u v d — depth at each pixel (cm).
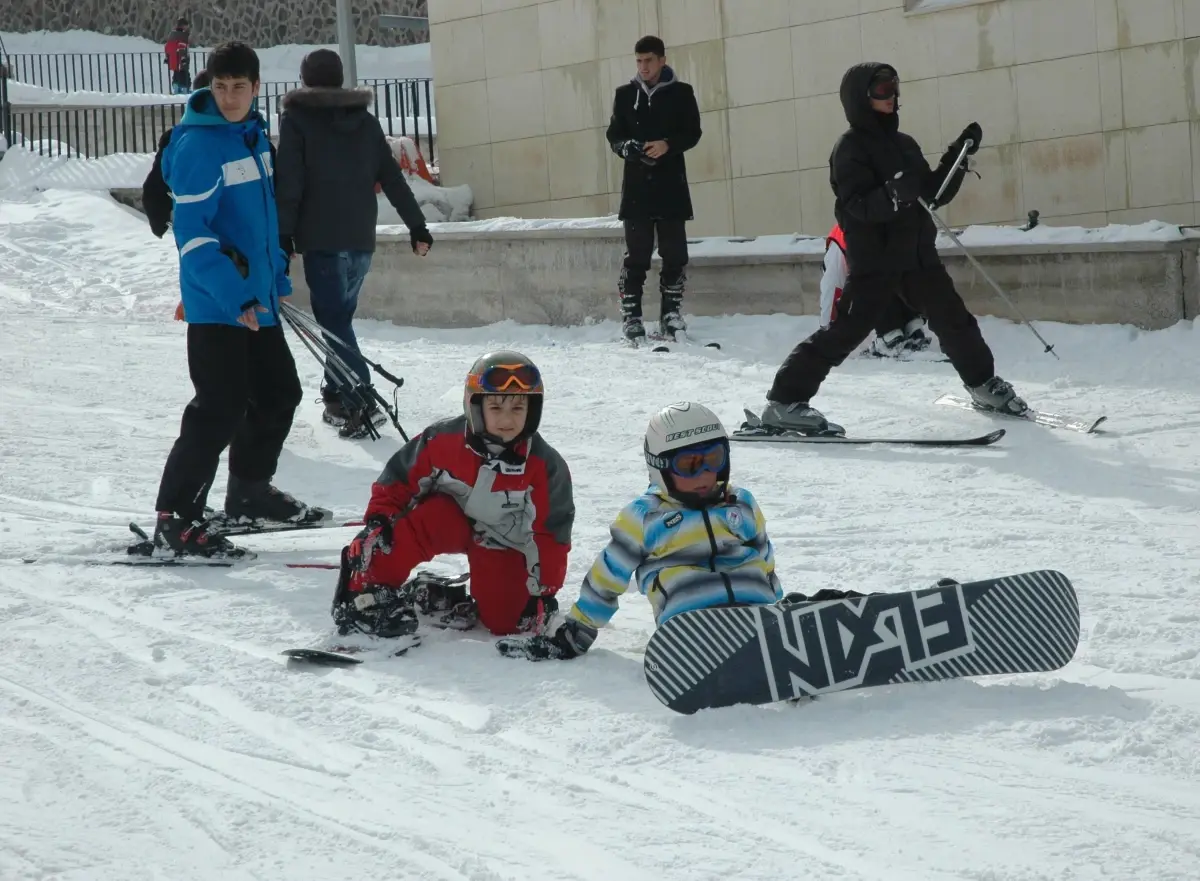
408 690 712
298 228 1453
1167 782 569
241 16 6128
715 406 1580
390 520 790
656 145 1938
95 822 552
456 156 2975
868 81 1367
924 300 1427
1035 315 1923
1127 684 696
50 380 1702
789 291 2100
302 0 6031
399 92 3747
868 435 1412
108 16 6291
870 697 679
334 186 1445
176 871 509
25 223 2855
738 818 549
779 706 673
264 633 812
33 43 6222
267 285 1016
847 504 1143
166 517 980
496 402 764
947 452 1327
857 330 1386
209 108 988
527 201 2895
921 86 2447
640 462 1324
